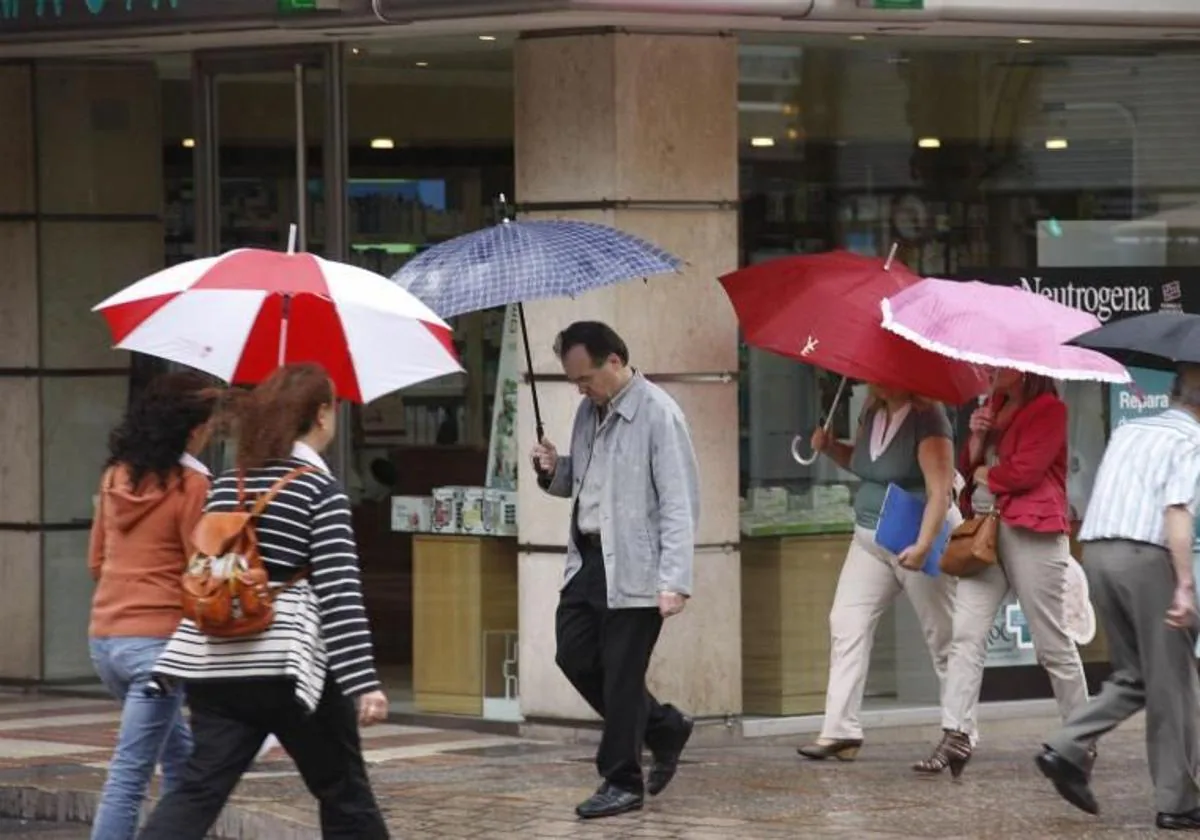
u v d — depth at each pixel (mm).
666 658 27562
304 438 17500
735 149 28062
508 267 21516
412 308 19469
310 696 16906
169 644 17438
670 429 22031
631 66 27203
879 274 25859
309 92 29531
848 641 26328
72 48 31062
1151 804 23453
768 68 28547
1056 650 25125
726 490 27812
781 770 25562
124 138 32500
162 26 28641
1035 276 30344
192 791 17109
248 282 19359
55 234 32906
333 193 29406
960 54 29875
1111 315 30641
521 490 28125
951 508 26281
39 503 33156
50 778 25297
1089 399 30484
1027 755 27516
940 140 29766
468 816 22469
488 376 28750
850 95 29188
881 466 25844
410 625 29578
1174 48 31016
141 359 33250
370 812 17672
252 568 16844
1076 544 30391
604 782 22734
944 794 23953
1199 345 21641
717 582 27797
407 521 29484
